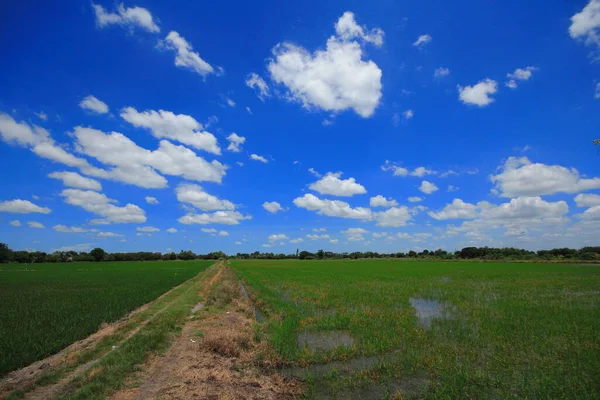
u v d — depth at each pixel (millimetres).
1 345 11188
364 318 16328
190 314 17734
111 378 8398
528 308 18797
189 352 10992
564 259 101938
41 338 12078
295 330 14750
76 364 9711
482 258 121625
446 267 72125
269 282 36781
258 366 10344
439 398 7918
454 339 12641
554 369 9336
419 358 10500
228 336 12297
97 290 28000
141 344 11180
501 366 9758
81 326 14164
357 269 65562
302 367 10312
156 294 25156
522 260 105750
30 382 8430
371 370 9734
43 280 39531
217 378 8828
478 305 20062
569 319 15602
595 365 9531
